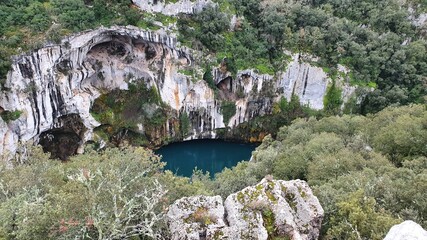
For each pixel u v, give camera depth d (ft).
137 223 49.19
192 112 192.03
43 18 154.40
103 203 47.52
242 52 187.42
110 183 51.06
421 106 137.39
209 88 186.91
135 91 190.08
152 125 189.57
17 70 144.97
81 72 171.01
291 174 107.96
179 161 187.73
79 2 162.91
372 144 115.24
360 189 64.95
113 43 183.42
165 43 177.37
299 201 53.83
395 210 66.49
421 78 194.90
